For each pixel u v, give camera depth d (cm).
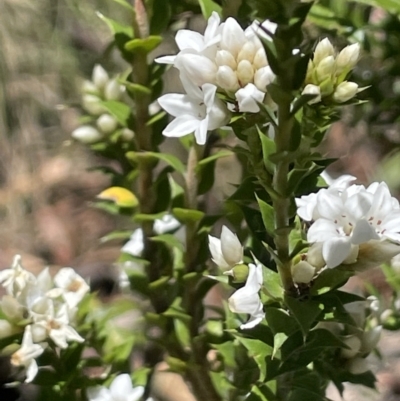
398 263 18
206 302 30
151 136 17
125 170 18
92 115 18
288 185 12
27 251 46
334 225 12
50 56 38
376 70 21
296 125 12
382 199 12
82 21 36
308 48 12
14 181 46
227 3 15
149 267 18
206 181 17
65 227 47
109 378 17
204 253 17
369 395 30
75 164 46
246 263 14
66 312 15
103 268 44
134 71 16
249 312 12
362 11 21
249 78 12
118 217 47
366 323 16
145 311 19
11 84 39
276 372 13
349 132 30
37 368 15
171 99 13
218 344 17
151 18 16
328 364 15
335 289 12
